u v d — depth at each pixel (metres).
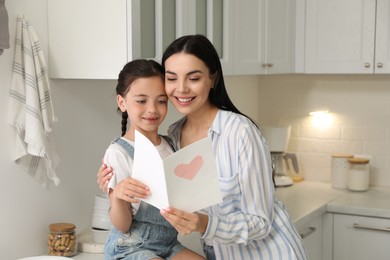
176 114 3.35
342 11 3.61
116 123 2.90
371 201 3.51
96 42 2.42
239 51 3.12
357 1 3.57
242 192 1.98
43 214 2.55
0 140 2.36
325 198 3.59
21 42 2.39
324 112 3.99
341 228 3.46
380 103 3.85
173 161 1.67
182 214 1.73
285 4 3.60
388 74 3.81
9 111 2.37
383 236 3.37
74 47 2.47
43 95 2.41
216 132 2.02
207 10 2.86
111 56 2.40
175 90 1.93
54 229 2.46
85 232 2.72
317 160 4.04
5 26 2.21
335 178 3.83
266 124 4.14
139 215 1.98
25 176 2.46
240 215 1.94
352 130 3.93
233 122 2.00
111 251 2.00
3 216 2.39
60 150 2.61
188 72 1.91
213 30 2.91
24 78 2.40
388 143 3.85
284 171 3.94
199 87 1.93
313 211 3.27
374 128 3.88
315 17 3.68
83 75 2.46
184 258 2.05
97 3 2.41
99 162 2.81
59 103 2.59
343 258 3.48
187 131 2.13
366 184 3.77
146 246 2.00
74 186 2.69
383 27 3.52
